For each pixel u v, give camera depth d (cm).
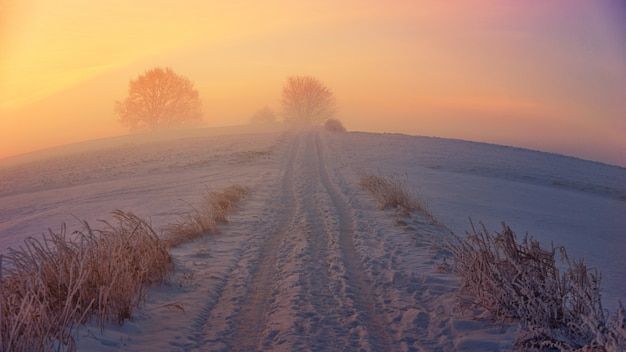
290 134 6481
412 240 1120
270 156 3919
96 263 628
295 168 3125
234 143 5309
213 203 1577
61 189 3262
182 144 5609
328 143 5138
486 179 3238
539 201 2570
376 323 643
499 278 615
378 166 3391
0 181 4084
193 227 1212
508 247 616
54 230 1762
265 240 1178
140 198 2342
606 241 1709
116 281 615
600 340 432
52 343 472
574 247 1495
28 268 607
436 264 905
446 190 2528
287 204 1767
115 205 2219
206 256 996
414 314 659
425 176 3059
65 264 616
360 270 898
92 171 3991
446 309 666
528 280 575
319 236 1203
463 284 711
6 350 428
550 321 544
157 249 811
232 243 1130
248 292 778
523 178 3484
